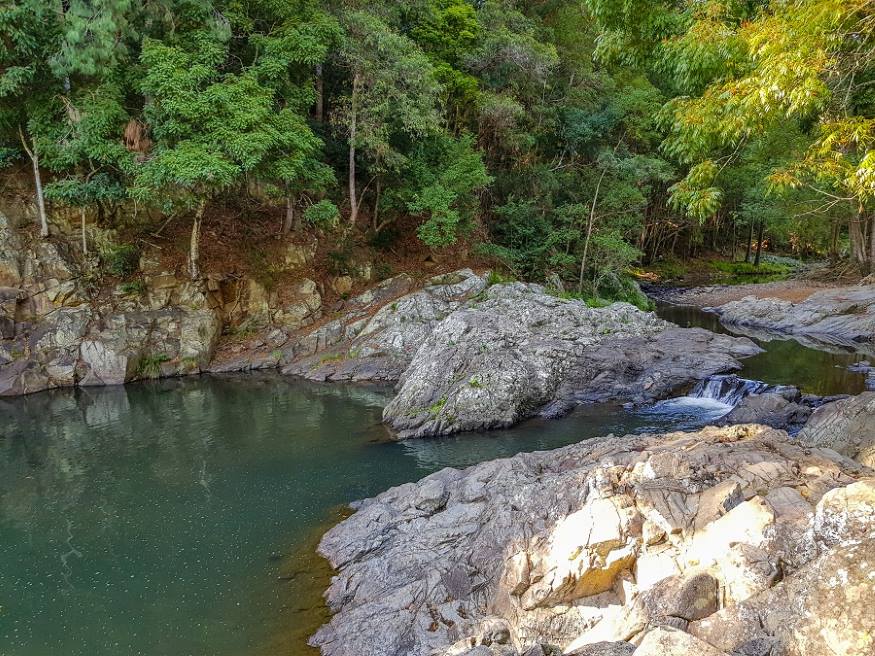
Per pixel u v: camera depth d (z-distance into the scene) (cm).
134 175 2098
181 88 1894
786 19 809
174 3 2053
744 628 476
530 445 1412
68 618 785
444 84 2686
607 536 671
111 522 1061
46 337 2044
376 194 2773
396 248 2806
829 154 889
